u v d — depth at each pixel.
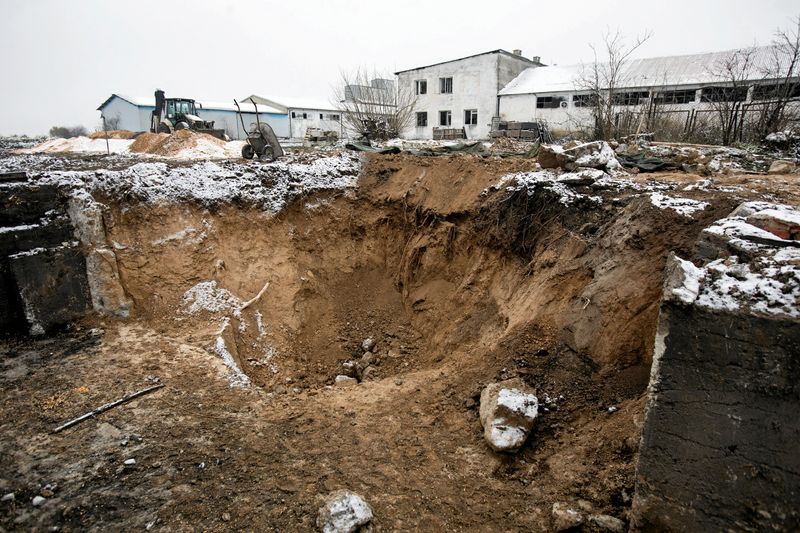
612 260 6.28
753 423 3.15
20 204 7.71
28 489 4.53
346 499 4.19
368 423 5.76
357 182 12.01
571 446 4.97
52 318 7.80
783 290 3.22
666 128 18.77
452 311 9.45
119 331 7.96
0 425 5.48
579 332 6.10
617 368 5.60
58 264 7.80
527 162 10.35
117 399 6.04
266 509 4.27
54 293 7.79
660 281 5.54
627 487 4.24
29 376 6.54
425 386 6.65
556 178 8.86
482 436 5.35
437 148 14.20
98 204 8.40
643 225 6.13
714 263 3.88
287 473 4.78
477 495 4.52
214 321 8.41
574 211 8.02
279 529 4.05
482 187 10.07
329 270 11.14
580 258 6.96
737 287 3.36
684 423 3.38
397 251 11.40
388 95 26.95
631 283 5.80
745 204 5.23
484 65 32.44
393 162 12.23
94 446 5.15
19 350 7.23
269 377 8.23
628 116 19.33
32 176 8.19
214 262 9.43
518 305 7.60
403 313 10.74
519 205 8.77
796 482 3.05
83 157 14.14
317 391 7.04
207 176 10.23
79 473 4.74
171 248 9.12
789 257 3.67
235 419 5.75
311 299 10.46
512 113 32.06
